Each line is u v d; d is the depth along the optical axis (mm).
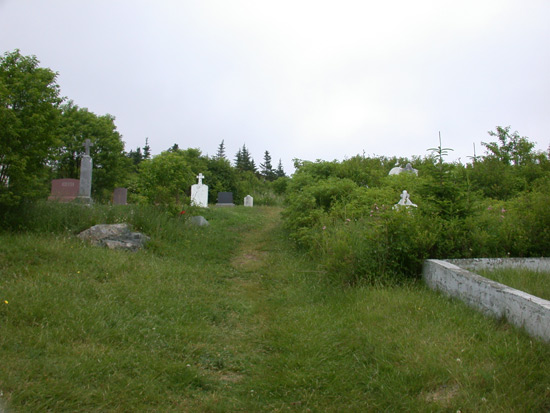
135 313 4488
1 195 7402
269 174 77000
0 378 2754
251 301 5809
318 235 8203
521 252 6562
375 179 14391
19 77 7715
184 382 3207
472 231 6594
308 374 3457
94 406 2682
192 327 4426
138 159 56625
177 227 9977
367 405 2920
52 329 3658
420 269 6164
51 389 2730
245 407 2988
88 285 5043
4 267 5363
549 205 6871
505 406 2639
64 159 22172
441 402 2799
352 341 4031
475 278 4688
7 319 3709
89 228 8141
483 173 14453
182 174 11102
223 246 9797
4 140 7332
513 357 3242
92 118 23094
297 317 4965
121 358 3363
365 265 6066
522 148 19375
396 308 4746
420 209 6918
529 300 3730
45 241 6898
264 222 15102
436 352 3465
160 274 6199
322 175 14062
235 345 4180
